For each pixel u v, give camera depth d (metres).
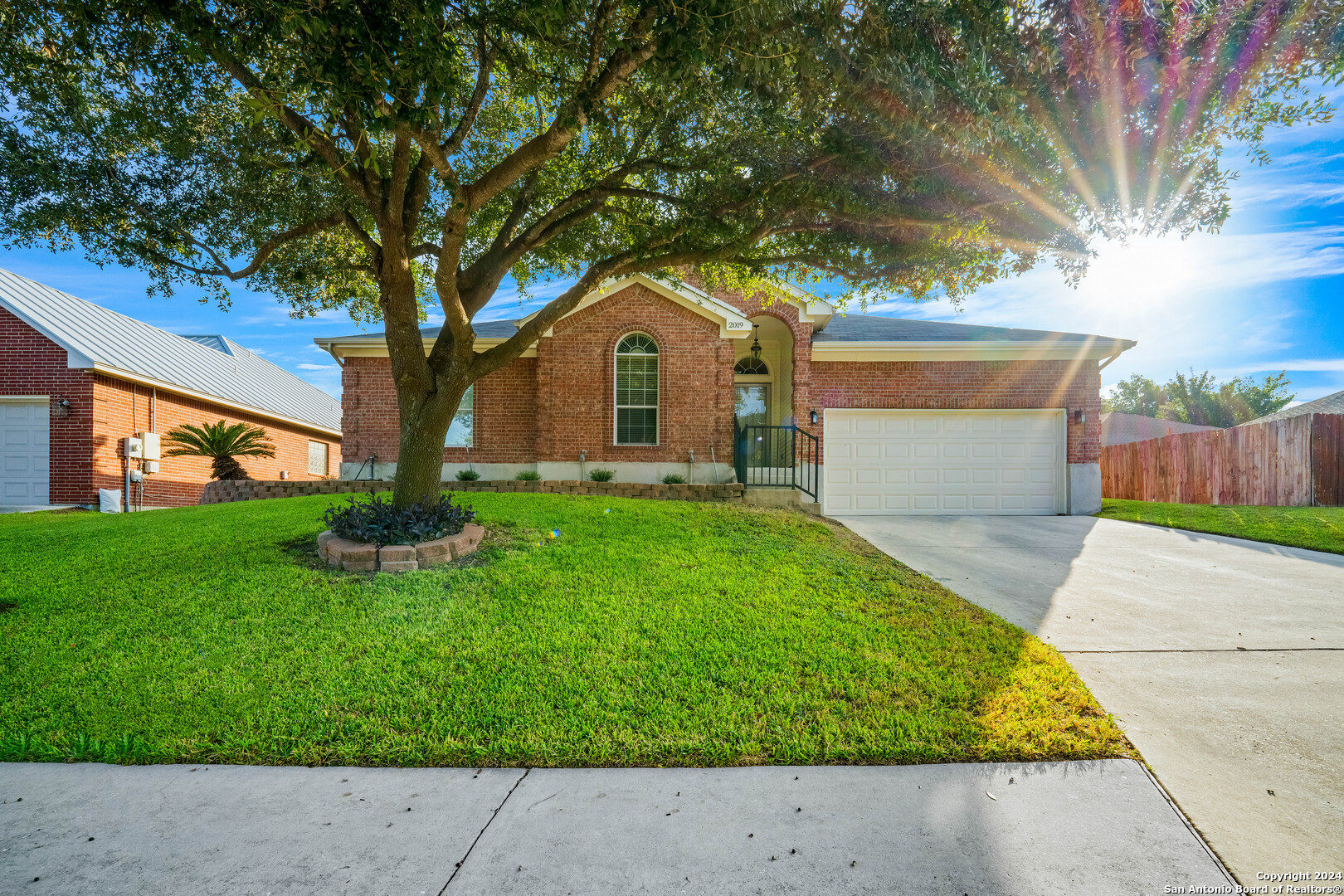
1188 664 4.52
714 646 4.49
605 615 5.05
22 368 12.79
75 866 2.41
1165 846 2.55
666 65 4.62
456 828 2.68
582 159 7.97
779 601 5.46
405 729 3.49
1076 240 6.17
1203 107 4.85
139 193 6.98
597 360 13.18
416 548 6.02
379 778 3.08
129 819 2.73
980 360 13.62
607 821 2.73
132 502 13.58
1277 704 3.85
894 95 4.81
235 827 2.67
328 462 23.16
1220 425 32.50
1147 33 4.47
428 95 4.37
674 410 13.15
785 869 2.41
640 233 8.16
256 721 3.55
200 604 5.17
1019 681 4.06
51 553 6.77
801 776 3.09
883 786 2.98
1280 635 5.12
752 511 9.33
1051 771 3.12
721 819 2.73
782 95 5.21
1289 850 2.53
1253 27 4.29
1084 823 2.70
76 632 4.67
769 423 15.72
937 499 13.42
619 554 6.68
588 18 5.16
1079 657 4.64
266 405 18.61
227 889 2.29
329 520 6.85
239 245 7.85
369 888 2.31
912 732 3.44
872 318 16.97
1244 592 6.50
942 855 2.49
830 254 7.19
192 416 15.66
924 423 13.52
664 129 6.68
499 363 7.25
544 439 13.06
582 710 3.65
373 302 9.62
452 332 6.87
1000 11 4.62
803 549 7.34
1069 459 13.43
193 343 19.17
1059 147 5.22
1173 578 7.13
